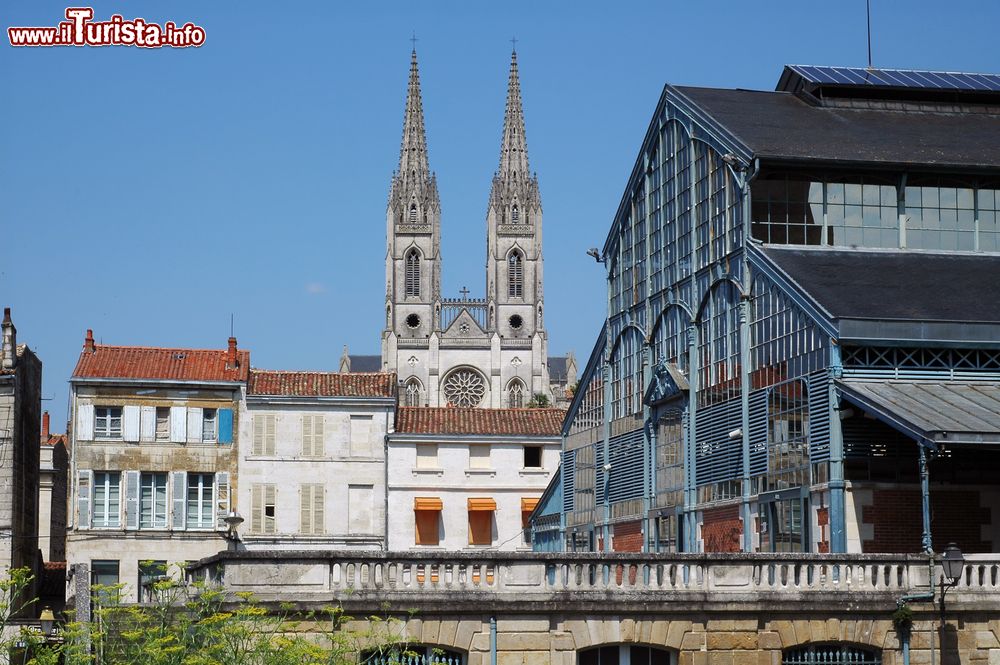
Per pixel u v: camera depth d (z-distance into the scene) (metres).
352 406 86.75
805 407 47.16
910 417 40.94
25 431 65.94
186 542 83.31
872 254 52.81
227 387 85.12
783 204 52.97
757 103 59.25
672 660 34.94
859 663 35.47
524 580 34.25
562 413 90.81
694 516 55.88
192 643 30.62
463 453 87.31
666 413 59.53
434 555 34.16
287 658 29.77
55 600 69.31
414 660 33.72
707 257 56.19
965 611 35.75
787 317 49.09
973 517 44.97
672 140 60.31
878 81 60.28
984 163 53.00
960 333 45.25
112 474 83.44
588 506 68.38
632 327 63.75
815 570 35.47
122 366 84.25
